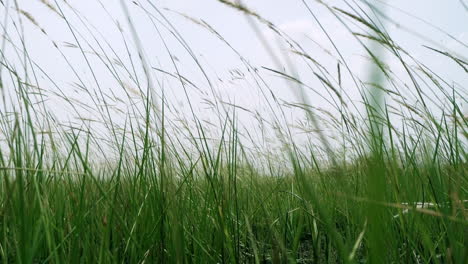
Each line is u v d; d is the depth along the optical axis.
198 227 1.59
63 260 1.11
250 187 2.34
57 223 1.34
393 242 1.20
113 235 1.38
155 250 1.42
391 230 1.24
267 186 2.43
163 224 1.40
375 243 0.50
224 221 1.37
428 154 1.37
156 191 1.47
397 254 1.20
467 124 1.39
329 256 1.46
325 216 0.70
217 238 1.49
